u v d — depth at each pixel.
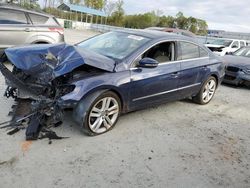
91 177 2.99
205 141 4.26
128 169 3.23
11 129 3.72
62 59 3.69
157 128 4.49
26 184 2.74
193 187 3.06
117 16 57.09
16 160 3.10
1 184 2.69
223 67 6.38
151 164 3.40
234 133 4.73
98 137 3.89
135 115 4.92
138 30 5.21
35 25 7.61
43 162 3.14
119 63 4.07
